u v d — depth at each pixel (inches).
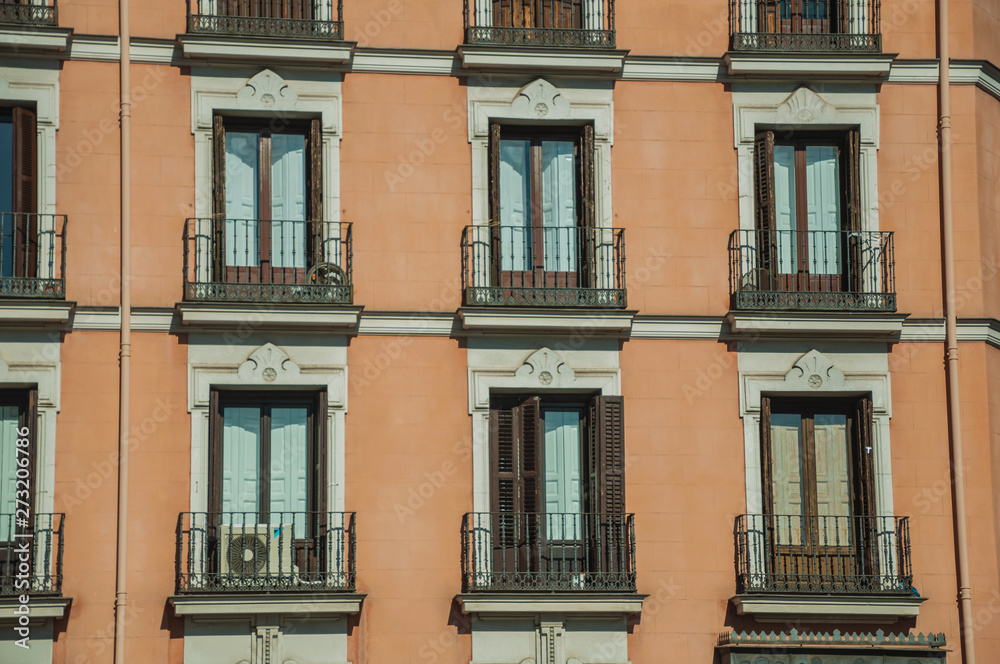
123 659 1168.8
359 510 1222.3
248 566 1189.1
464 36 1307.8
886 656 1200.2
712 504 1256.2
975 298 1314.0
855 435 1288.1
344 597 1182.3
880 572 1247.5
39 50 1246.3
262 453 1242.6
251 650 1181.1
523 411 1256.2
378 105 1290.6
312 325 1230.3
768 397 1288.1
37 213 1226.6
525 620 1216.2
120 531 1185.4
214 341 1232.8
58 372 1210.6
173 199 1253.7
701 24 1337.4
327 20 1279.5
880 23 1347.2
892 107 1337.4
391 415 1242.0
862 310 1278.3
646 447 1261.1
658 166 1310.3
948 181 1321.4
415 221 1277.1
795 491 1284.4
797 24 1349.7
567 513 1228.5
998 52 1389.0
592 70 1304.1
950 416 1284.4
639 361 1274.6
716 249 1301.7
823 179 1346.0
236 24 1272.1
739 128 1320.1
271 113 1278.3
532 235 1304.1
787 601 1222.9
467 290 1258.0
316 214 1259.8
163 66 1269.7
